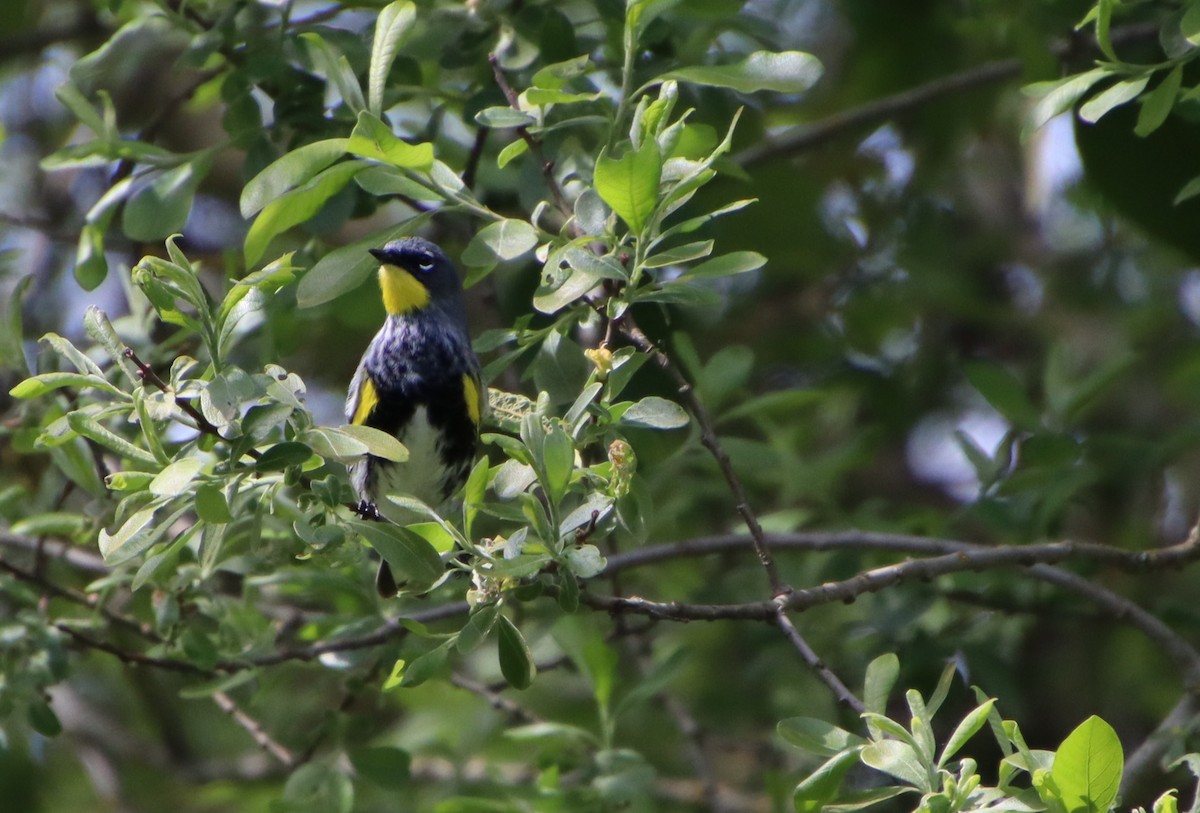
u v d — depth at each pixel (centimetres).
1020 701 1125
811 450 1630
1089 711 1397
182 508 643
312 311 1059
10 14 1557
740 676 1391
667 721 1438
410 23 729
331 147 712
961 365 1430
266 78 891
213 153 897
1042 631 1417
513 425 786
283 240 1203
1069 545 877
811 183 1503
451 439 980
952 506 1678
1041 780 578
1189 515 1572
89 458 909
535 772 1355
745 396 1420
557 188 789
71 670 954
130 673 1448
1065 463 1130
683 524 1314
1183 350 1639
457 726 1412
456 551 661
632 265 697
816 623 1188
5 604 1082
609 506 649
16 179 1661
